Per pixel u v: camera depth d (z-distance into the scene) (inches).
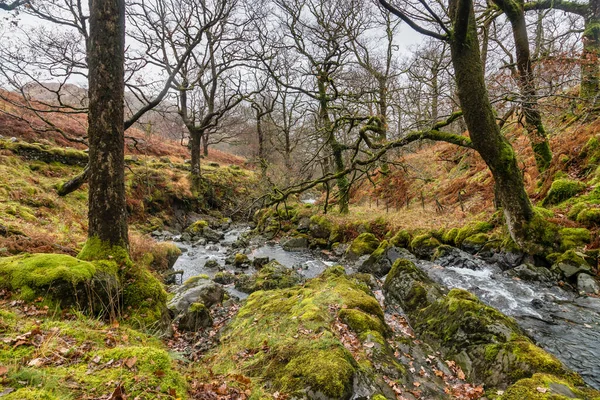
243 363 179.9
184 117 962.1
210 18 649.6
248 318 262.7
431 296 271.9
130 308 221.6
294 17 705.6
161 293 247.1
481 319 209.3
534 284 335.0
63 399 93.1
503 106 442.9
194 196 1031.0
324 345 172.9
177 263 557.3
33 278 186.5
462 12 297.3
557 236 358.0
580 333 243.0
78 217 528.7
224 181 1270.9
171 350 206.5
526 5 559.8
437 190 774.5
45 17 466.0
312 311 223.1
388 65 829.8
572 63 383.6
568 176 457.4
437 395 168.2
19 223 360.5
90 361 119.6
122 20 243.0
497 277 365.7
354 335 202.8
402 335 232.1
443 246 448.5
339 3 709.3
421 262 441.7
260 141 1142.3
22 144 693.3
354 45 810.8
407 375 178.9
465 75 333.1
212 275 491.2
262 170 1010.7
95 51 232.8
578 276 316.2
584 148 468.1
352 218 690.8
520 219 374.0
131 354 122.8
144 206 872.9
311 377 147.9
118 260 233.3
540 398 132.5
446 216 599.5
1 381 97.6
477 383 177.5
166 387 110.5
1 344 123.4
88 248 232.4
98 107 233.0
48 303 180.2
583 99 374.3
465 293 248.5
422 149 1165.7
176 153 1451.8
